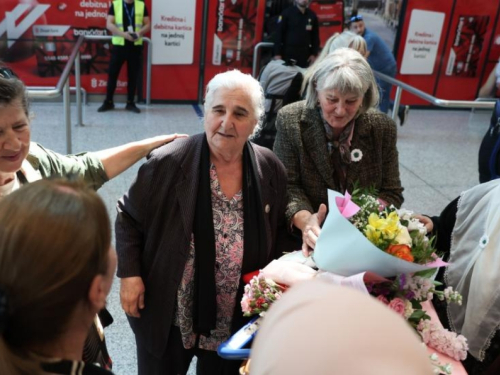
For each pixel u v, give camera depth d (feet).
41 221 2.37
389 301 4.17
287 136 6.00
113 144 15.89
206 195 4.80
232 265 4.96
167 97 21.15
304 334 1.74
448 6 21.89
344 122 5.63
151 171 4.82
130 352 7.65
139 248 5.14
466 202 5.42
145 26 18.78
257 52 20.85
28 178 4.35
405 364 1.62
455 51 22.81
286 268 4.49
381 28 21.85
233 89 4.66
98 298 2.58
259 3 20.30
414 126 21.08
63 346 2.55
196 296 4.90
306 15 19.63
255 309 4.34
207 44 20.59
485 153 8.74
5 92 3.71
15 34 18.47
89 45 19.36
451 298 4.25
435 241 5.42
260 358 1.82
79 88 16.70
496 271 4.86
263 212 5.04
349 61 5.57
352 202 4.50
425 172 16.02
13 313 2.33
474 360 5.17
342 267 4.17
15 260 2.32
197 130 18.20
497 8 22.30
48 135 16.02
